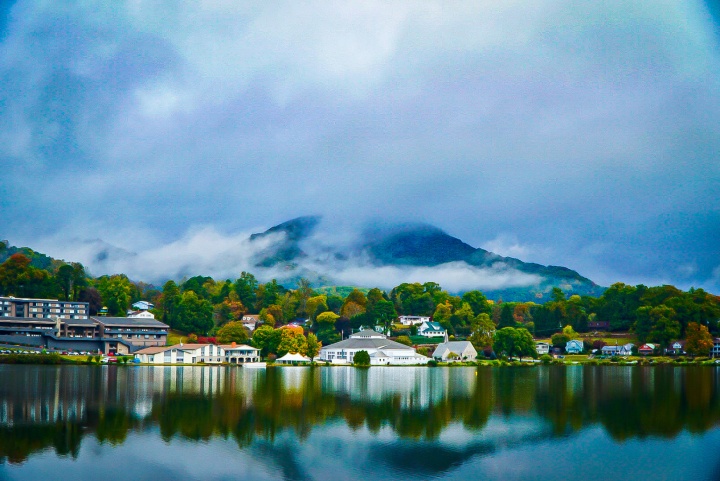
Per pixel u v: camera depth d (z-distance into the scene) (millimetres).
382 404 89438
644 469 57344
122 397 90750
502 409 86875
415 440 66688
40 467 54562
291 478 53375
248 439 65562
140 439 64312
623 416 82438
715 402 96688
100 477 52406
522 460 59719
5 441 62250
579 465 58406
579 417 81250
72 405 82500
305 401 90938
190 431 68438
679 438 69312
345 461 58344
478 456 60906
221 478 53000
